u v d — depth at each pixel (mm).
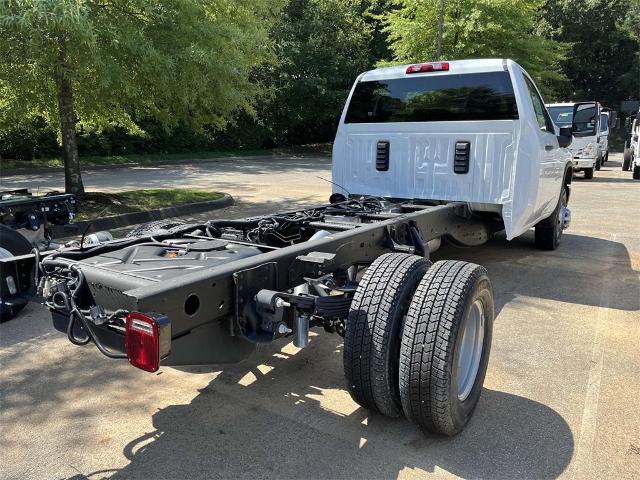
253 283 2953
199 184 16203
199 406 3488
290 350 4363
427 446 3047
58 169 19250
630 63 46031
